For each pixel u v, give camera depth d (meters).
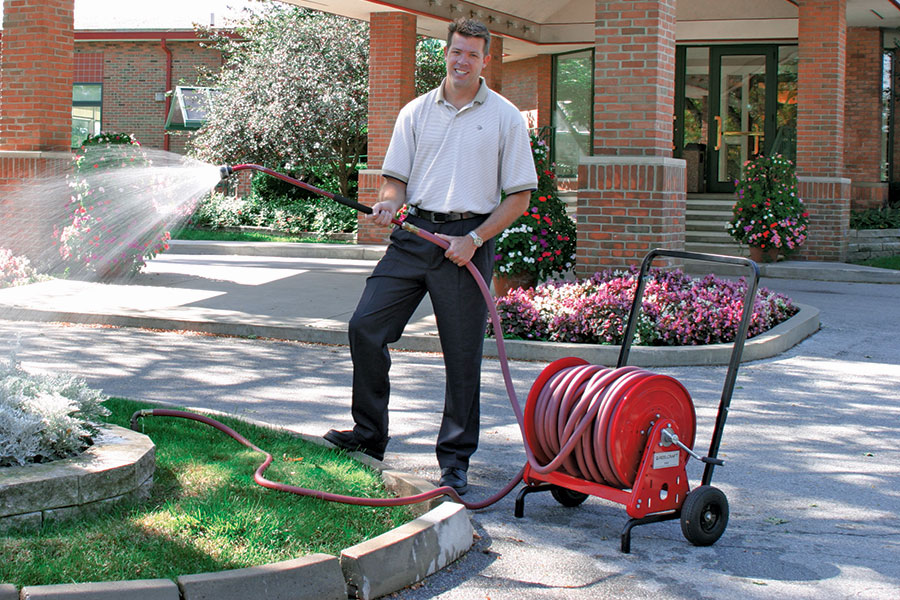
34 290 11.45
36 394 4.25
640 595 3.59
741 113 20.22
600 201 9.91
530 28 19.95
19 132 13.18
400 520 4.05
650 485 4.07
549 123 22.23
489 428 6.07
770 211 15.52
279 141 21.41
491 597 3.56
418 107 4.71
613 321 8.49
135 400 6.01
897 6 17.23
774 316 9.70
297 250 17.83
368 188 17.53
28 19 13.04
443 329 4.70
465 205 4.62
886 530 4.36
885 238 18.47
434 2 17.19
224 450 4.91
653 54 9.66
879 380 7.69
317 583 3.39
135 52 27.11
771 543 4.17
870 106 19.61
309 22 21.66
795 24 18.78
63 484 3.74
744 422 6.33
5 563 3.32
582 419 4.11
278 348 8.70
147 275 13.14
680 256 4.49
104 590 3.08
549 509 4.60
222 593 3.21
